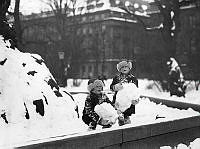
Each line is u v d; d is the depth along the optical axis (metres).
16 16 18.45
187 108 10.95
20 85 7.73
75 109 8.64
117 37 74.25
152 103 12.15
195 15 57.59
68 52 42.78
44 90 8.10
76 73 44.84
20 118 7.17
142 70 41.56
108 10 75.81
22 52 9.16
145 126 6.47
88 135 5.27
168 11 30.95
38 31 42.25
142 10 80.31
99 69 70.94
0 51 8.21
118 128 5.88
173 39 31.11
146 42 43.56
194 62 38.94
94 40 66.19
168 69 29.31
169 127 7.15
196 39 42.41
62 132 7.31
